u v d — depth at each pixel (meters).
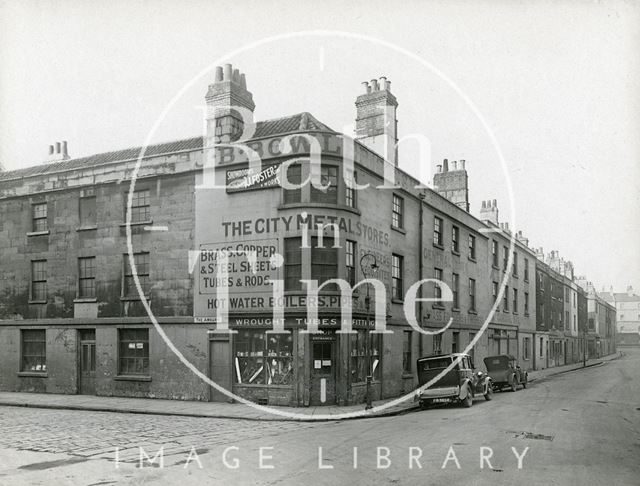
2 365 24.22
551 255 60.41
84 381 22.80
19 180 24.55
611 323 83.50
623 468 9.89
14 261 24.42
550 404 20.20
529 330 43.25
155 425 14.79
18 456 10.46
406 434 13.16
